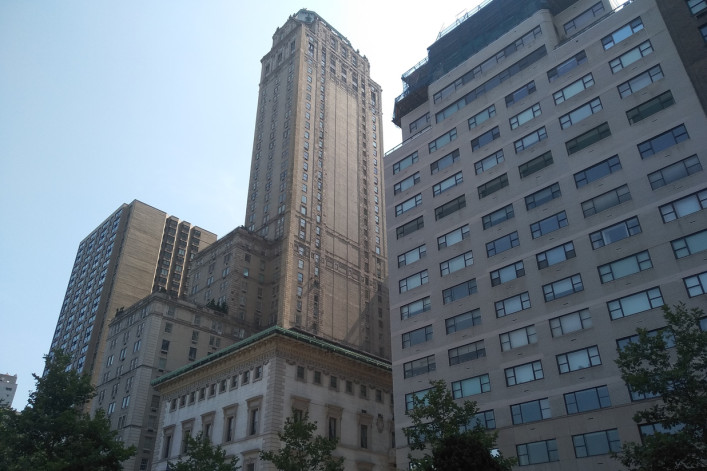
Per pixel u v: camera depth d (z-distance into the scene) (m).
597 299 44.53
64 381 44.34
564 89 54.31
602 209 47.19
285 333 62.62
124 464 80.75
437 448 30.20
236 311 105.06
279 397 59.62
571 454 41.38
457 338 52.66
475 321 52.00
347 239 123.31
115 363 96.00
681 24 47.97
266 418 58.38
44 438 40.84
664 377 28.52
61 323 152.75
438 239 58.88
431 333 55.06
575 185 49.75
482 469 28.19
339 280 116.81
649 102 47.59
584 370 43.16
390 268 62.06
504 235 53.22
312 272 112.50
